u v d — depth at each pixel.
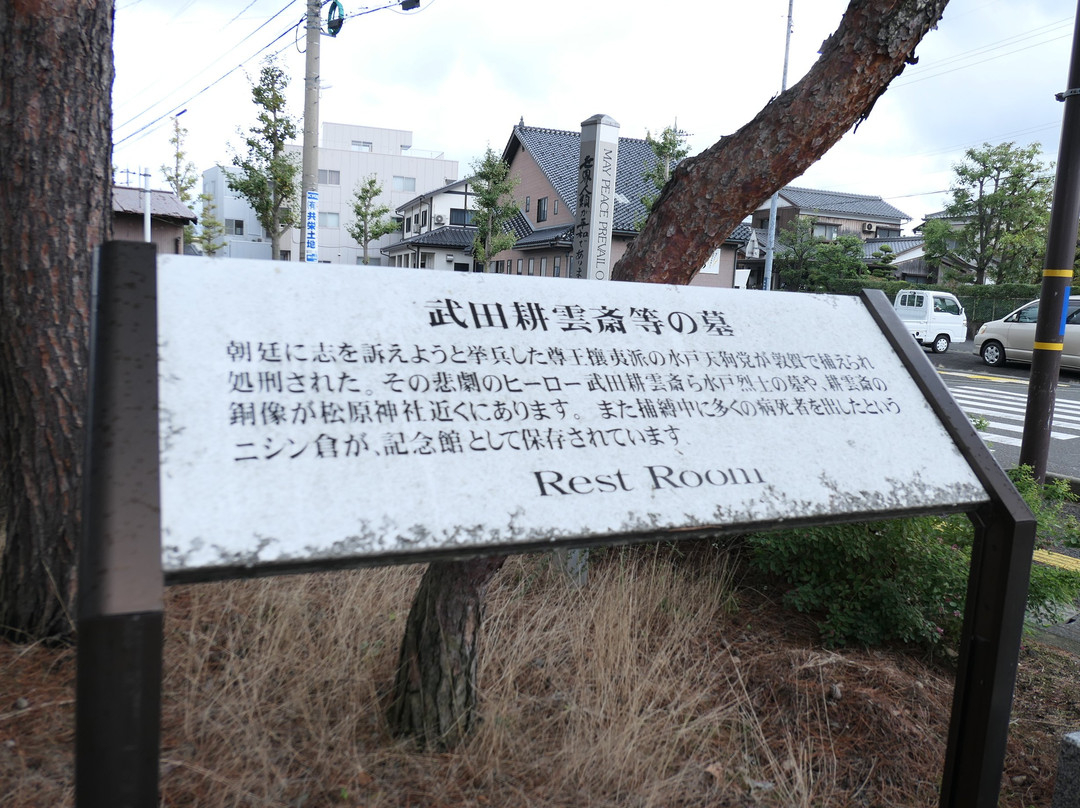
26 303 2.46
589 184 4.53
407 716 2.31
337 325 1.67
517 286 1.96
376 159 48.25
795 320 2.30
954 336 21.69
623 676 2.62
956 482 2.04
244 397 1.50
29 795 1.93
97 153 2.57
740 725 2.61
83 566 1.25
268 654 2.48
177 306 1.56
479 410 1.68
